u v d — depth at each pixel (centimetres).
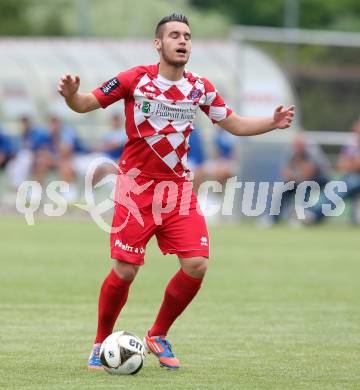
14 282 4050
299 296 3797
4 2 14175
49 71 8194
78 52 8075
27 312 3297
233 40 7244
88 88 8075
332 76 8169
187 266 2417
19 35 13838
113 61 8031
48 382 2248
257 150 7200
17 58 8169
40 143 7881
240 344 2788
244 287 4034
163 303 2456
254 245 5866
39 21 14088
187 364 2497
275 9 16000
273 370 2419
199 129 7888
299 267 4784
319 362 2527
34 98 8269
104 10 13462
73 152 7875
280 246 5834
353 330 3041
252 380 2295
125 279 2441
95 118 8275
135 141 2434
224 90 7662
